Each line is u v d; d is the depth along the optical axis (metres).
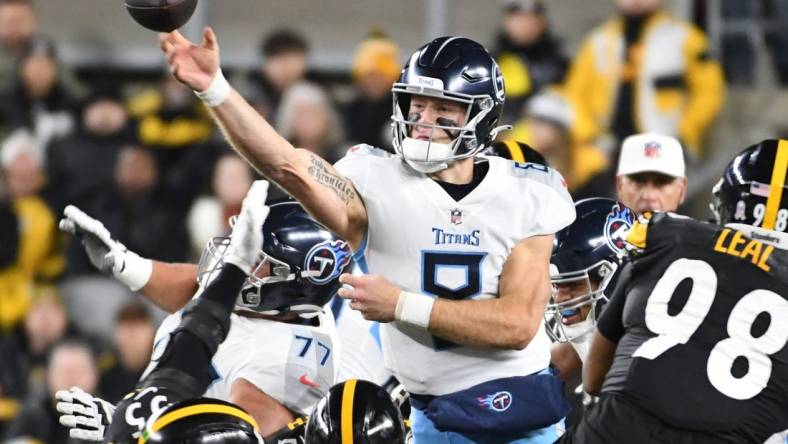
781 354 14.99
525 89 31.73
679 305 15.24
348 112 32.88
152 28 13.37
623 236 17.09
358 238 15.50
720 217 16.86
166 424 11.69
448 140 15.21
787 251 15.47
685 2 33.34
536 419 15.69
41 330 32.00
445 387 15.75
